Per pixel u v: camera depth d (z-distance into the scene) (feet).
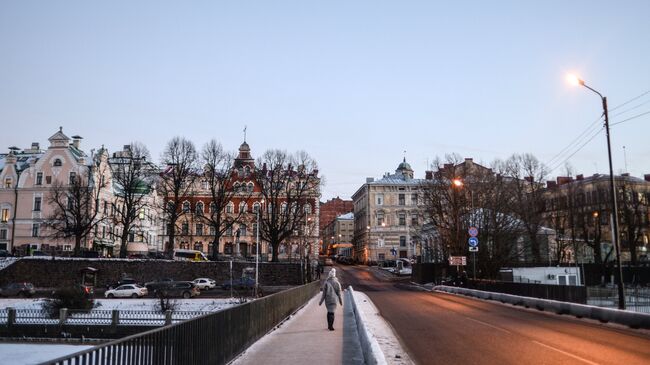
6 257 224.12
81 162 281.54
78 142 307.37
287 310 86.38
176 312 136.56
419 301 120.57
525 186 244.83
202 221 288.92
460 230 195.21
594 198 281.74
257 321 59.06
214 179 283.59
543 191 255.50
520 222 203.21
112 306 159.53
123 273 223.71
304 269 250.37
